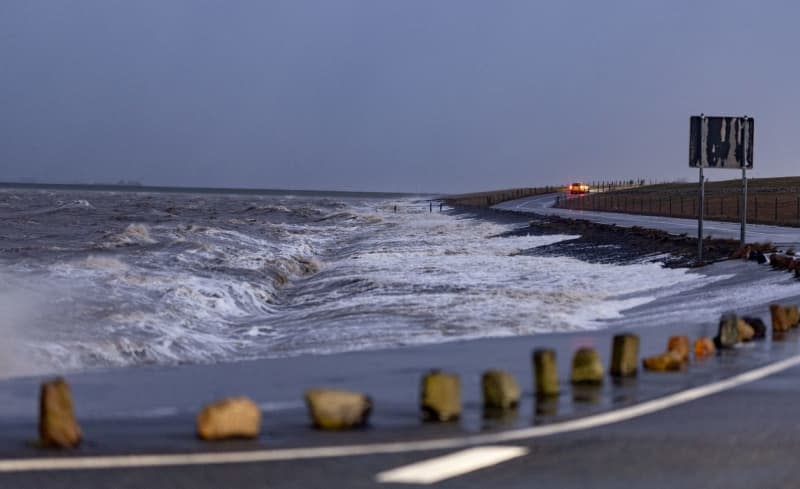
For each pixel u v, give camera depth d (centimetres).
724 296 2594
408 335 2155
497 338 1897
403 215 12431
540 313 2486
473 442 904
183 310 2828
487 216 10269
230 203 18775
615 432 943
